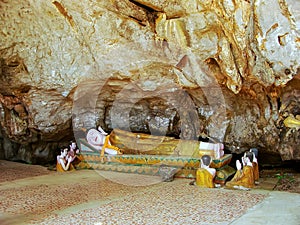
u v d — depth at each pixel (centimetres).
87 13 494
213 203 418
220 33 461
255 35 415
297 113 539
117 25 500
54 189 501
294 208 389
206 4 436
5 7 530
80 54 568
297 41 389
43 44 572
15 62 598
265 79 455
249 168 500
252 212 378
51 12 520
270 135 572
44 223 355
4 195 471
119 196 460
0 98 667
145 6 496
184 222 351
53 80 604
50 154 748
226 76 495
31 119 662
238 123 602
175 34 485
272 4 384
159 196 457
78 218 370
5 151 777
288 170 608
